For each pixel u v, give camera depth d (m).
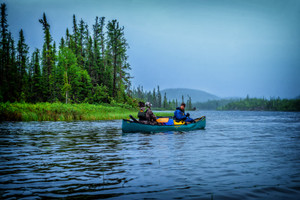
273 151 6.78
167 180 3.99
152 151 6.70
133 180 3.99
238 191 3.46
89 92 50.22
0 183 3.84
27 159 5.66
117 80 54.56
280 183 3.84
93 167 4.86
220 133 12.01
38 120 22.59
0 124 17.52
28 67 61.25
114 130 13.16
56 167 4.87
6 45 54.44
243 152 6.60
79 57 56.25
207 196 3.26
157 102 163.75
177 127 12.94
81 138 9.66
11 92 47.22
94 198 3.18
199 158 5.75
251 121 26.33
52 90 52.69
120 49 51.88
